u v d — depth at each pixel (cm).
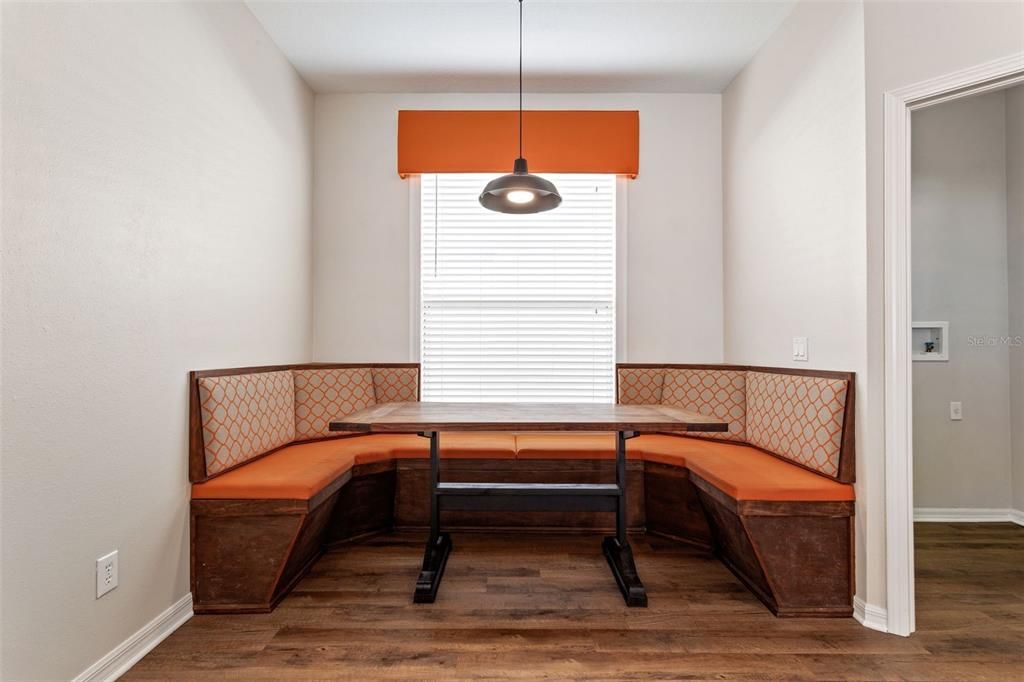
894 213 196
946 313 317
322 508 234
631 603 212
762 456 267
